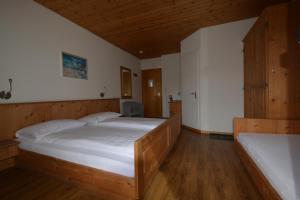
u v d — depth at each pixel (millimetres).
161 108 5637
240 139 1989
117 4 2438
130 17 2838
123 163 1306
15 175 1755
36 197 1400
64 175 1584
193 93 3820
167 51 5004
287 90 1996
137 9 2596
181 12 2740
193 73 3785
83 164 1468
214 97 3451
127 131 2062
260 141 1637
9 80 1948
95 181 1410
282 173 991
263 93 2230
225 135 3369
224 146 2709
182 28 3416
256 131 2084
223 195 1404
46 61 2393
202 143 2887
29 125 2090
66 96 2721
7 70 1931
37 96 2264
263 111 2240
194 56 3705
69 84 2783
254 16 2951
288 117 2012
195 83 3734
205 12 2764
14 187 1546
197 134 3529
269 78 2051
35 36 2238
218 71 3385
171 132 2514
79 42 3031
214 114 3475
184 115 4211
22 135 1897
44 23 2367
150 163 1531
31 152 1792
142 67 5824
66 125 2180
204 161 2119
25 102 2104
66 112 2633
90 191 1446
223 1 2439
